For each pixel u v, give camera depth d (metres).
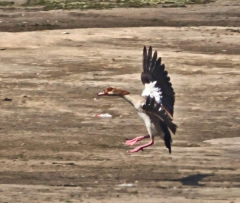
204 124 16.88
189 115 17.78
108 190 11.59
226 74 22.86
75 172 12.74
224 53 27.03
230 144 15.02
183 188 11.76
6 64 24.39
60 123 16.84
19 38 29.03
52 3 41.16
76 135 15.61
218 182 12.15
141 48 27.81
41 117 17.50
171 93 11.55
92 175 12.54
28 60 25.19
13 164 13.30
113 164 13.29
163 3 41.25
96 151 14.28
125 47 27.98
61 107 18.61
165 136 11.73
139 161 13.48
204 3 41.12
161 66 11.67
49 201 10.93
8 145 14.70
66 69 23.73
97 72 23.30
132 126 16.59
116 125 16.67
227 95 20.03
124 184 11.98
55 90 20.56
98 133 15.84
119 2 41.53
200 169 12.98
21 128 16.30
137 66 24.30
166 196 11.27
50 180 12.21
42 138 15.28
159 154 14.04
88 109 18.39
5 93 20.06
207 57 25.78
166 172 12.74
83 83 21.48
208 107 18.69
